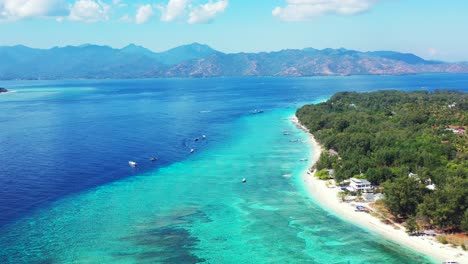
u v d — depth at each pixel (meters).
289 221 130.88
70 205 144.75
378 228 124.38
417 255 108.56
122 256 109.44
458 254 107.19
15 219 132.12
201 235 121.69
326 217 133.38
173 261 107.06
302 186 164.25
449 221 119.56
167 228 126.31
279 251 112.12
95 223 129.62
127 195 155.75
